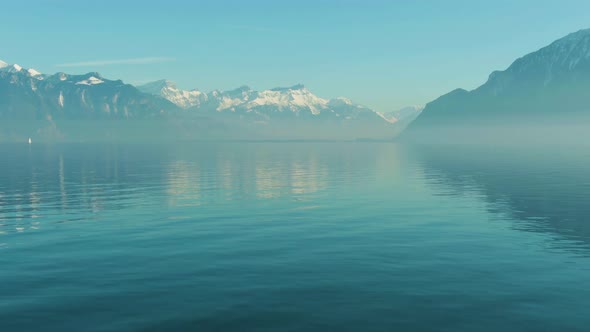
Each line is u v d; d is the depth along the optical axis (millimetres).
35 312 19812
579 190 61469
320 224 39250
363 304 20484
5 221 40969
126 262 27391
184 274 25000
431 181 76500
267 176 88688
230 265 26672
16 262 27391
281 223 39812
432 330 17875
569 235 33906
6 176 89938
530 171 95500
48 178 85188
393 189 65750
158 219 41906
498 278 23859
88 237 34281
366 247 30844
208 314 19516
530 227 37000
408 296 21406
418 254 28828
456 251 29453
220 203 52438
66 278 24328
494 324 18359
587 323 18391
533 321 18609
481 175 87000
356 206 49594
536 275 24266
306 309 19984
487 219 40781
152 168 112938
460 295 21469
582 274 24375
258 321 18797
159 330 18062
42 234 35344
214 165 125062
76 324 18625
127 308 20188
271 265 26672
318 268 25984
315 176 88688
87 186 70812
